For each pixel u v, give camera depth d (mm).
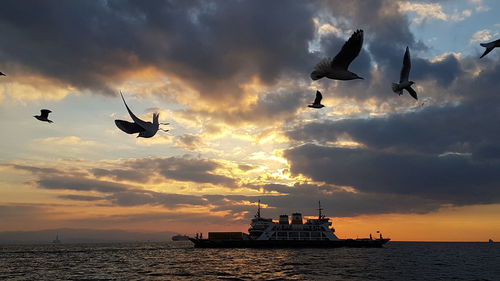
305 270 65062
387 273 62125
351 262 81375
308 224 129125
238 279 54688
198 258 95625
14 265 85062
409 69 15258
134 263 85125
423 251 158375
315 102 17578
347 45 11273
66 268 76000
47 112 22062
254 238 130750
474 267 76625
